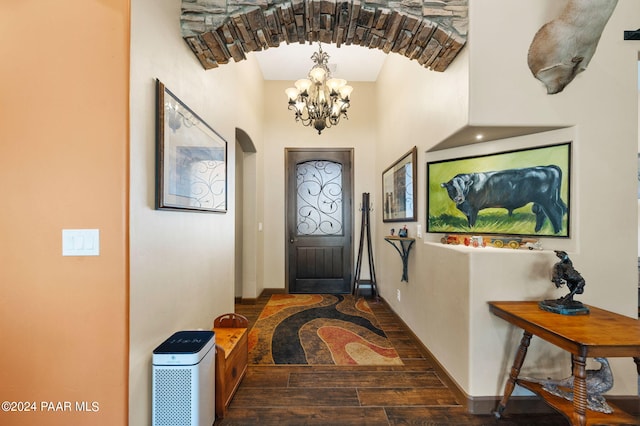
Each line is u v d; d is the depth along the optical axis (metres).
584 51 1.73
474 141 2.21
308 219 4.62
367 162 4.61
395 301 3.44
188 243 1.80
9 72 1.28
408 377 2.22
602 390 1.53
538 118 1.83
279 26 1.91
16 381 1.27
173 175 1.58
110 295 1.26
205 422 1.48
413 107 2.84
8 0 1.29
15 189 1.28
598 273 1.83
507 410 1.82
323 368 2.35
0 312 1.27
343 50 3.74
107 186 1.26
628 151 1.85
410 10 1.80
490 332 1.83
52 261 1.27
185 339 1.52
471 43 1.81
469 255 1.84
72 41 1.28
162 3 1.54
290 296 4.42
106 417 1.25
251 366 2.37
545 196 1.96
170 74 1.62
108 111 1.27
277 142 4.59
